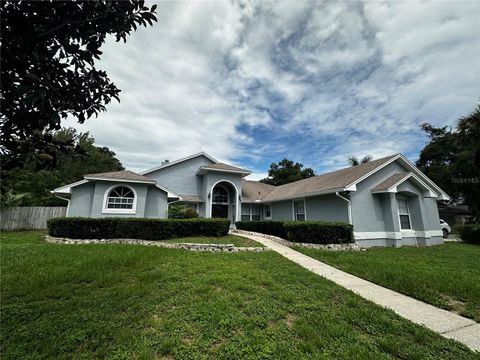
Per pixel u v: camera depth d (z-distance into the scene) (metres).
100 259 6.36
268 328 3.20
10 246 8.35
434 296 4.61
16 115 1.91
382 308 4.06
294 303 4.09
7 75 1.80
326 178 16.56
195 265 6.26
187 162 19.02
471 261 8.04
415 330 3.32
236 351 2.69
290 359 2.58
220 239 11.04
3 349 2.65
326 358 2.62
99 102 2.41
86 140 27.44
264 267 6.47
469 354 2.84
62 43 2.07
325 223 10.48
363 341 3.02
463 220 29.50
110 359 2.52
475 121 17.09
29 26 1.84
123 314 3.50
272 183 36.22
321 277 5.72
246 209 20.70
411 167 14.03
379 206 12.91
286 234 11.55
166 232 10.77
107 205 12.63
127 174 13.66
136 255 6.96
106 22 2.25
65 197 13.77
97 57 2.27
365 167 14.28
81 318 3.35
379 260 7.73
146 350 2.63
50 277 4.87
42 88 1.88
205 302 3.90
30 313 3.46
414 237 12.96
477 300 4.46
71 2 2.00
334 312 3.80
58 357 2.54
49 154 2.12
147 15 2.38
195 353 2.64
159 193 14.35
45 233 13.30
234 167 18.66
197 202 17.84
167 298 4.08
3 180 1.91
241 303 3.91
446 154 25.12
